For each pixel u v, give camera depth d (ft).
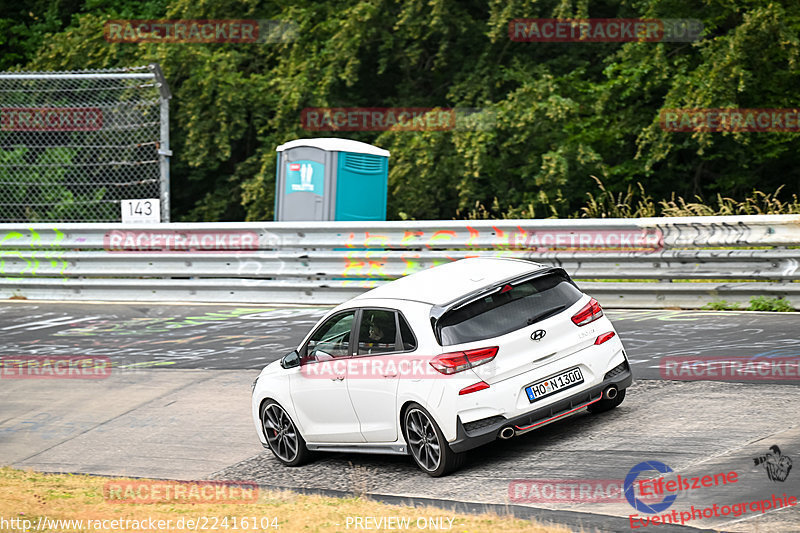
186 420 94.02
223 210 215.51
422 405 67.21
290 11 209.26
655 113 196.95
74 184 190.49
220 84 202.69
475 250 128.88
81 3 251.80
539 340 67.31
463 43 210.59
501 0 190.29
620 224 118.11
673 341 97.71
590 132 191.62
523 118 179.63
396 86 217.77
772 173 200.03
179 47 202.39
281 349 115.24
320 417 76.38
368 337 72.43
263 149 206.18
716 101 175.32
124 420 96.48
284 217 149.79
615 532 50.29
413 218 194.70
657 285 116.98
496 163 189.37
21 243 157.69
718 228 112.88
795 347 89.76
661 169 198.08
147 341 126.62
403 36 205.36
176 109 209.05
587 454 66.08
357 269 136.87
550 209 190.29
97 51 209.87
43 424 98.48
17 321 143.95
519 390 66.03
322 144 146.20
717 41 181.98
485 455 70.74
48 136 188.85
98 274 153.58
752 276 111.34
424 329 67.77
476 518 54.24
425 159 181.98
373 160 151.64
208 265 146.72
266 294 143.54
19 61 246.06
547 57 212.43
